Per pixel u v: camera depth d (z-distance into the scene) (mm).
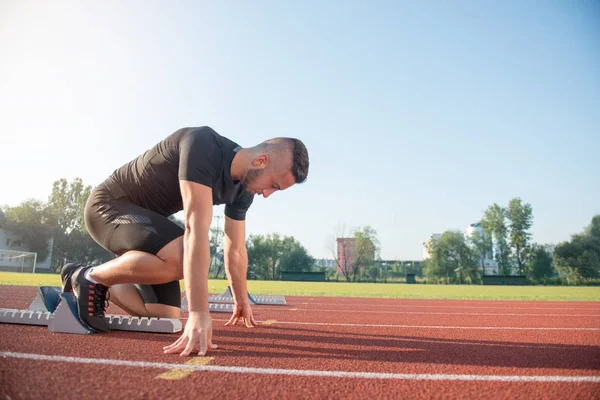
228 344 2613
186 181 2355
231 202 2975
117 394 1484
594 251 58531
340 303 8094
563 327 4340
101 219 2871
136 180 2863
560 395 1648
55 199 57875
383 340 3035
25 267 40312
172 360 2053
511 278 42812
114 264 2736
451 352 2582
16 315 3111
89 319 2795
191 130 2646
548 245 62250
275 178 2600
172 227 2732
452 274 64938
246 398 1498
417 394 1620
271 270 65562
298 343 2764
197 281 2225
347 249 64000
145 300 3303
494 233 63375
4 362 1862
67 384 1579
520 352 2648
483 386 1757
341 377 1850
